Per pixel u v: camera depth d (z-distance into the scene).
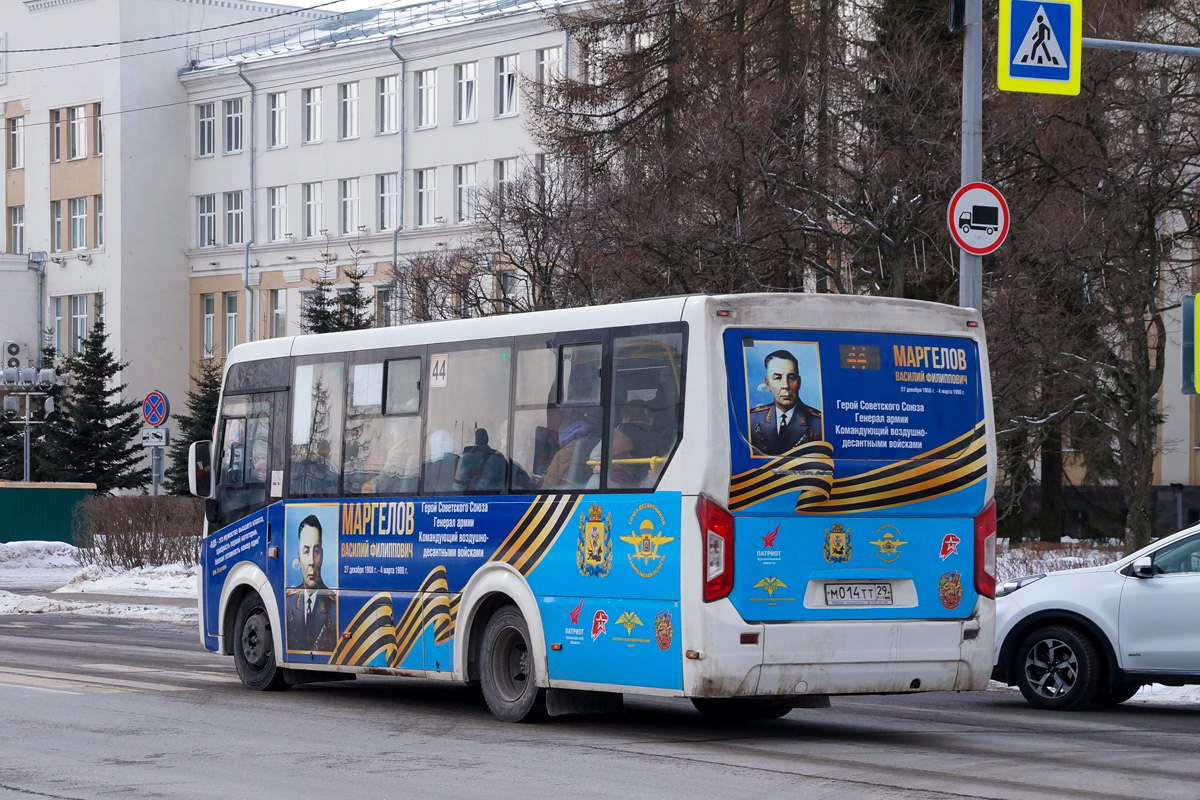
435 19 63.81
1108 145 24.36
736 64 29.14
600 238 27.27
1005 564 28.34
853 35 28.70
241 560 14.47
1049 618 13.41
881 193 24.00
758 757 10.14
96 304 71.19
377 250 64.44
